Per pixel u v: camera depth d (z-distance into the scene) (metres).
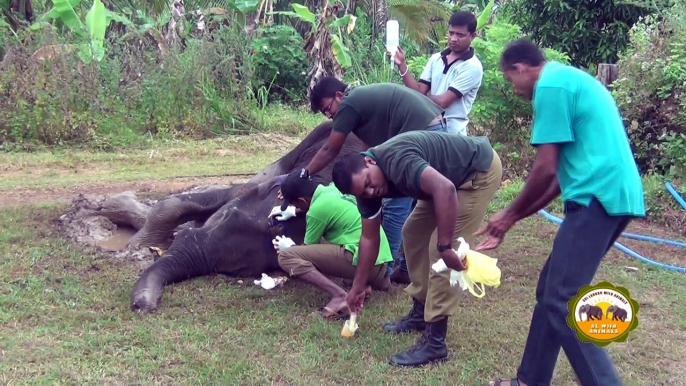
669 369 4.34
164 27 14.76
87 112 11.18
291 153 6.21
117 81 11.71
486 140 4.17
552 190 3.78
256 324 4.69
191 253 5.36
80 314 4.68
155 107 11.88
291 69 15.32
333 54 14.47
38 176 9.12
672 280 5.83
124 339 4.36
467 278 3.77
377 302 5.18
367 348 4.43
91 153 10.58
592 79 3.51
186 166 9.97
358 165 3.81
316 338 4.54
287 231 5.36
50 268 5.50
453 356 4.37
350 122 4.75
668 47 8.47
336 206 4.90
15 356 4.08
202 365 4.10
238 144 11.54
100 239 6.20
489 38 9.00
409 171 3.72
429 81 5.89
